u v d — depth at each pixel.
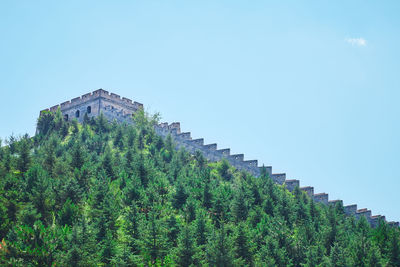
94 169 61.41
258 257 42.91
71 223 43.72
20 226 39.31
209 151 92.94
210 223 47.25
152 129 98.38
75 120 106.44
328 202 89.00
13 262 34.41
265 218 52.59
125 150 84.44
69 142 84.31
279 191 71.38
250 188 64.38
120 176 60.38
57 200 48.84
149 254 39.69
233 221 51.84
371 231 58.38
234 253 41.50
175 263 38.91
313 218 64.50
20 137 77.06
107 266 37.72
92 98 118.31
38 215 42.31
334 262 44.69
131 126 96.19
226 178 80.12
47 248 36.16
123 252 37.19
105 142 86.44
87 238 37.53
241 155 90.50
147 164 63.66
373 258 46.41
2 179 50.97
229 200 58.41
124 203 50.81
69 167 60.59
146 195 53.59
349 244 51.69
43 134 101.69
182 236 40.00
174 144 91.69
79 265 35.19
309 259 44.62
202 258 40.44
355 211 88.31
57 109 116.25
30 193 48.25
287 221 57.81
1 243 37.22
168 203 54.41
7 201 44.62
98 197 48.56
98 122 104.12
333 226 54.75
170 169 72.94
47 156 62.31
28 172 52.84
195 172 73.69
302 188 89.19
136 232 42.22
